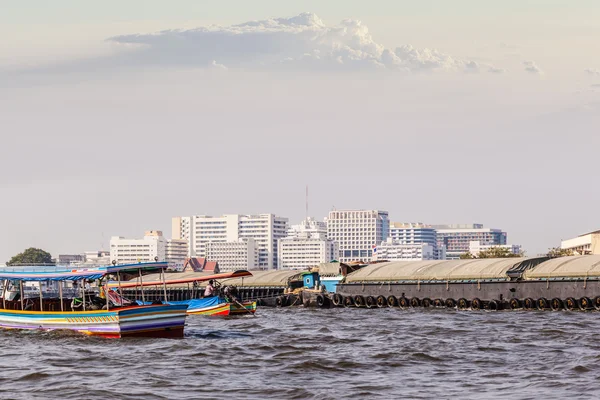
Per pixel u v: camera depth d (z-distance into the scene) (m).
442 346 73.81
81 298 87.06
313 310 139.00
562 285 121.62
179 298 171.88
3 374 59.72
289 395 51.75
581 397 49.97
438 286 136.38
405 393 52.06
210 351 70.50
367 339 81.00
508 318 105.88
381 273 145.75
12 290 95.88
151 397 51.25
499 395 51.12
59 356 67.81
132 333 78.12
